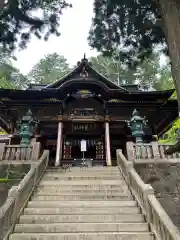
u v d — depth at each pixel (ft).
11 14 27.99
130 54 33.06
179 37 12.10
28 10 28.32
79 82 54.54
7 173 31.94
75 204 24.09
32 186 27.58
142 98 55.93
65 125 57.26
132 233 18.72
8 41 30.32
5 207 18.58
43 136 59.21
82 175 33.35
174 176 31.53
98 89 55.77
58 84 57.11
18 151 34.58
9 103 55.67
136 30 30.01
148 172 32.53
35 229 19.74
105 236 18.44
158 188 30.40
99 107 57.47
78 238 18.33
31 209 22.70
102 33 32.58
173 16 12.86
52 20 30.25
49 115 57.82
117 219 21.45
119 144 61.36
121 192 27.53
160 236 17.42
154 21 27.81
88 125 57.47
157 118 60.44
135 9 28.19
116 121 56.54
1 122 60.90
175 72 11.81
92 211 22.80
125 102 56.34
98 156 56.70
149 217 20.26
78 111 56.70
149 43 30.48
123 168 33.42
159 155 34.55
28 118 39.58
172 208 27.43
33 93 54.24
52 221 21.17
